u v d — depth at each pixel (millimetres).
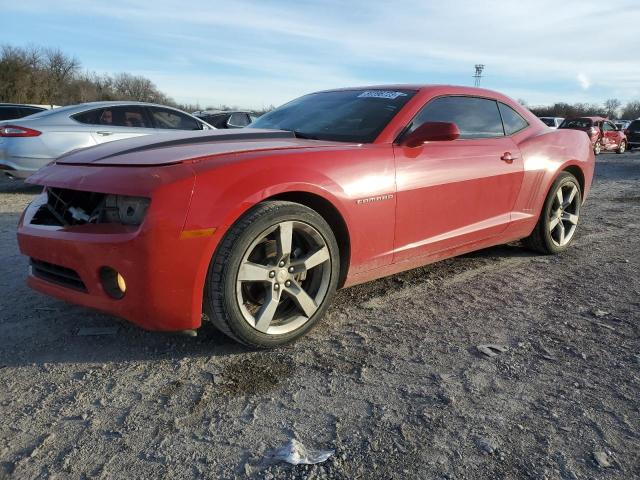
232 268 2412
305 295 2707
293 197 2756
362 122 3326
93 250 2348
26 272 3854
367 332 2912
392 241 3117
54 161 2965
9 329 2867
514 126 4172
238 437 1975
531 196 4145
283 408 2164
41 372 2436
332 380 2389
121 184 2355
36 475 1766
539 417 2117
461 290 3631
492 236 3887
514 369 2510
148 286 2291
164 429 2021
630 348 2742
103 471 1788
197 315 2418
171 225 2264
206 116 12852
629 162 17531
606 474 1793
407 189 3113
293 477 1763
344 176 2812
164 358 2578
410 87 3648
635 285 3775
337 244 2912
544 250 4531
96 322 2969
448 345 2758
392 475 1778
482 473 1792
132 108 8164
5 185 8562
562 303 3396
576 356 2648
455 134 2994
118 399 2223
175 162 2418
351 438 1972
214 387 2322
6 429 2010
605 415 2137
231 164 2471
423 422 2074
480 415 2125
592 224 6094
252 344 2578
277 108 4133
